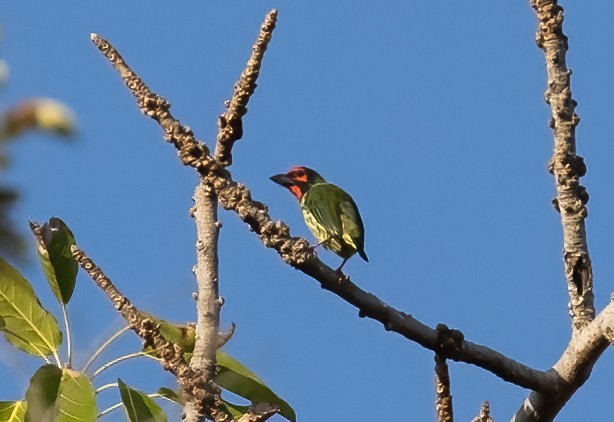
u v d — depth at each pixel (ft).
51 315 23.93
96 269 21.54
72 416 21.59
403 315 24.32
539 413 26.76
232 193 22.38
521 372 25.81
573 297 27.61
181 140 22.61
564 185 28.30
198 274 22.79
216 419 21.29
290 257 22.57
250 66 22.62
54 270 23.70
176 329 23.65
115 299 21.68
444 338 24.39
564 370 26.43
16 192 12.52
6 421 23.40
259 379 25.49
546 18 28.91
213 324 22.39
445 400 24.21
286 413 25.67
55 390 21.91
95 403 21.83
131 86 23.04
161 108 22.84
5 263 23.47
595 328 26.09
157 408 22.58
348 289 23.36
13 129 11.94
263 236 22.54
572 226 28.04
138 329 21.30
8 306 23.90
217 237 22.89
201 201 22.98
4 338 23.93
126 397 22.57
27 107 11.96
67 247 23.79
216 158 22.88
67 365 23.34
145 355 23.45
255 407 21.29
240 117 22.74
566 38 28.99
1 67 12.32
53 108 12.02
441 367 24.40
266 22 22.58
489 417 23.27
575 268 27.78
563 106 28.55
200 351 22.11
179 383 21.71
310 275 22.99
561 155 28.35
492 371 25.58
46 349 24.03
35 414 21.45
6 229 12.94
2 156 12.10
